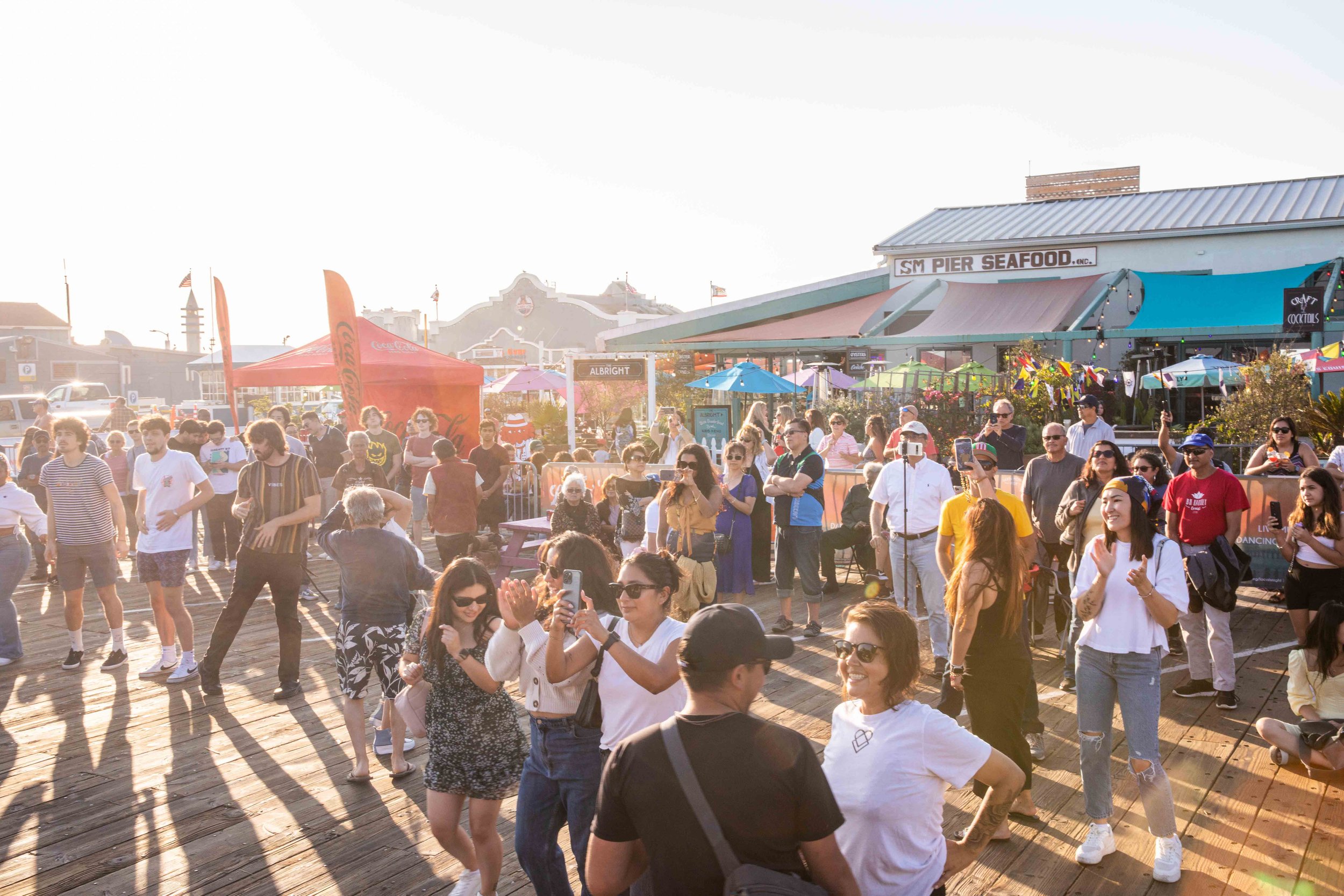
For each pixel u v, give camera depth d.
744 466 8.65
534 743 3.47
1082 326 20.94
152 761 5.85
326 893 4.30
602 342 23.53
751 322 23.44
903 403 14.98
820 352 23.09
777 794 2.12
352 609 5.48
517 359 56.50
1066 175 33.91
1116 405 16.89
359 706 5.47
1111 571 4.29
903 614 2.86
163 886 4.36
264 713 6.72
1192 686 6.77
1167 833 4.21
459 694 3.91
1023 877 4.24
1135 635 4.25
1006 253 22.77
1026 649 4.62
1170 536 6.75
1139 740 4.23
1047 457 7.79
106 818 5.06
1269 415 12.41
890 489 7.45
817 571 8.37
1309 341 18.36
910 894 2.73
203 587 10.94
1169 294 19.30
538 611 3.45
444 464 9.55
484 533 9.99
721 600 8.62
